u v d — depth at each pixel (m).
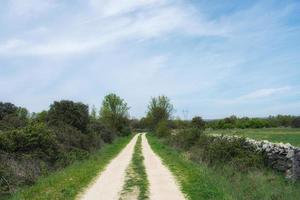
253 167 18.92
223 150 22.05
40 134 22.70
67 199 14.14
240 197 13.45
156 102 78.56
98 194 15.20
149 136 81.31
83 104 38.59
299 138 41.78
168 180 18.44
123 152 38.16
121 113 80.56
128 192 15.52
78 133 33.72
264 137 43.16
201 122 50.16
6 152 19.16
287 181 15.60
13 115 29.55
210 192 14.47
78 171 21.75
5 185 15.55
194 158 27.14
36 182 17.61
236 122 78.56
